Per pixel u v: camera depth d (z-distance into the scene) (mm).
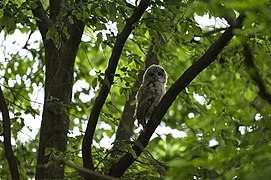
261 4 8227
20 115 14359
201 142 11758
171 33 13773
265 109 12258
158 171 12453
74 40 14016
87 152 11875
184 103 16984
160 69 15320
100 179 11922
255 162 8695
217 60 17453
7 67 18469
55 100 13195
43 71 18109
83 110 17047
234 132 12961
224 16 11555
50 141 13289
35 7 13461
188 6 12844
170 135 13562
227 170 9148
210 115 12461
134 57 14227
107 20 13805
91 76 19547
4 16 13109
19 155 16891
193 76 11820
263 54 15578
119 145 11992
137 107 14938
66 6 12883
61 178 12961
